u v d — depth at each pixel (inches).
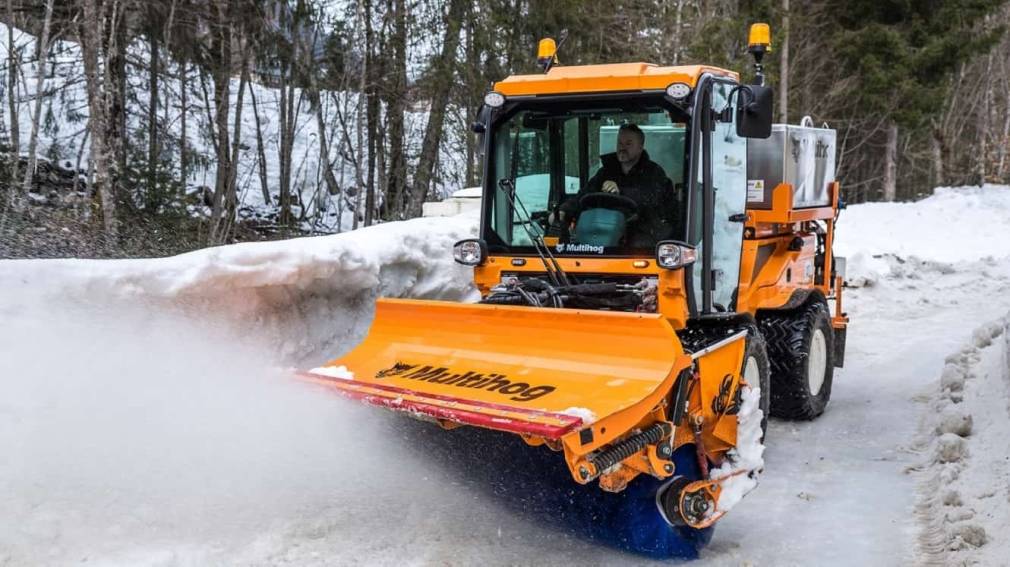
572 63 748.6
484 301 198.8
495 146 211.6
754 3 932.6
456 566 156.2
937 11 1122.7
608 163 201.6
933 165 1494.8
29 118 700.0
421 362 186.4
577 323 172.1
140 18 641.6
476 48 658.2
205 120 836.6
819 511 193.5
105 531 157.1
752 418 188.1
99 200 482.3
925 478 212.4
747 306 237.3
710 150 196.7
